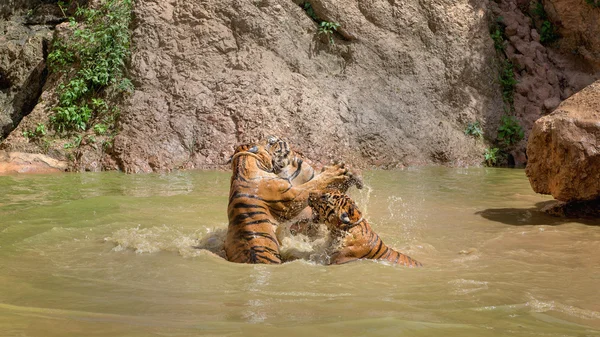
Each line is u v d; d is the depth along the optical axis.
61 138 17.89
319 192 7.53
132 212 10.53
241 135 17.80
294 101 18.66
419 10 21.05
